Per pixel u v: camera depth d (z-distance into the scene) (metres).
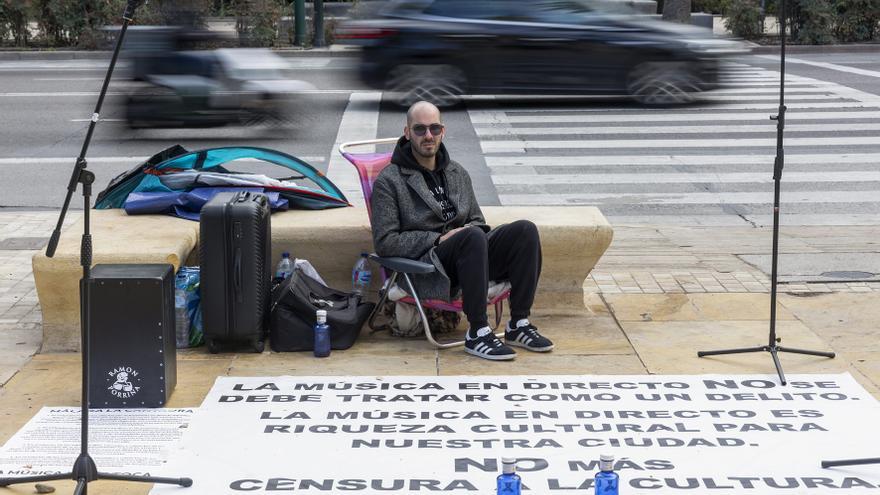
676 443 4.78
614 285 7.37
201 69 13.65
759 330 6.38
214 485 4.39
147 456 4.64
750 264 7.93
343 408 5.17
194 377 5.61
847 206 10.14
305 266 6.46
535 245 5.96
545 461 4.59
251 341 5.97
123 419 5.05
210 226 5.80
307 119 14.30
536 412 5.13
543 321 6.57
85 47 24.38
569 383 5.50
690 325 6.49
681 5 24.42
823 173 11.51
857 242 8.62
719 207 10.14
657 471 4.50
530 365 5.80
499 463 4.57
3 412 5.17
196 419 5.04
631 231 9.13
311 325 6.03
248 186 6.83
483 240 5.84
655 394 5.35
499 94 14.77
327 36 25.53
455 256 5.91
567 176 11.36
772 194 10.62
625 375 5.62
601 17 14.95
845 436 4.85
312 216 6.83
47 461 4.60
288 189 6.90
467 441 4.80
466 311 5.91
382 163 6.53
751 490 4.33
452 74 14.70
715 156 12.30
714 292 7.18
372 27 14.66
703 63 15.12
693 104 15.36
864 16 25.31
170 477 4.40
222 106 13.77
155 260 5.86
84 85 18.39
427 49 14.55
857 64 21.36
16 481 4.32
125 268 5.28
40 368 5.77
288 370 5.73
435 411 5.14
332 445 4.76
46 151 12.60
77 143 13.05
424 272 5.80
